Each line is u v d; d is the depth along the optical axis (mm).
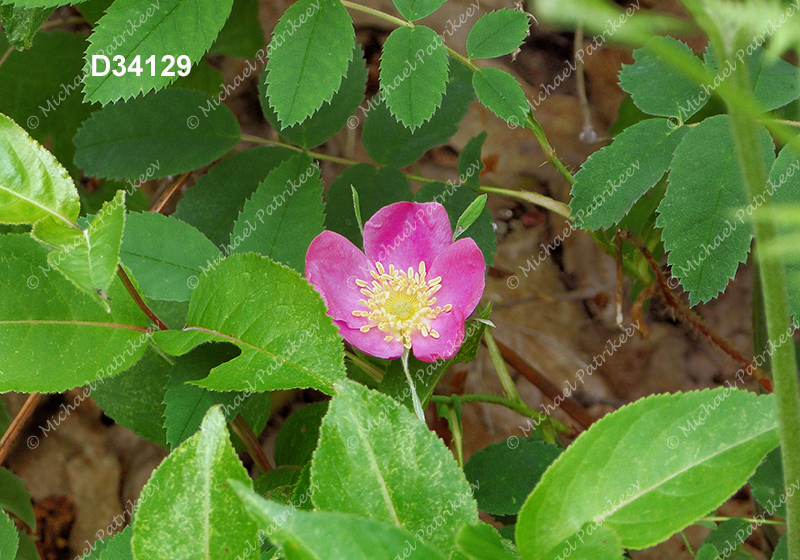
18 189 387
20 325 407
